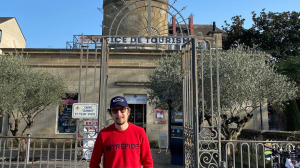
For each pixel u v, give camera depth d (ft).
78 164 27.91
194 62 19.65
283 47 70.79
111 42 21.11
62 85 36.40
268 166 26.91
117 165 9.40
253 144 29.55
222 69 25.58
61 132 47.14
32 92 32.37
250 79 25.67
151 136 46.26
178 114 31.68
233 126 42.24
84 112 19.53
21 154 32.27
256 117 46.14
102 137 9.89
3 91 28.68
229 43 79.46
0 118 46.78
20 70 31.73
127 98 47.62
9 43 75.46
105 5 49.34
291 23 71.05
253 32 75.56
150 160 10.00
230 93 25.26
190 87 22.47
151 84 33.81
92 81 47.44
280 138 31.58
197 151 18.81
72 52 47.42
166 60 32.94
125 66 48.06
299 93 43.91
